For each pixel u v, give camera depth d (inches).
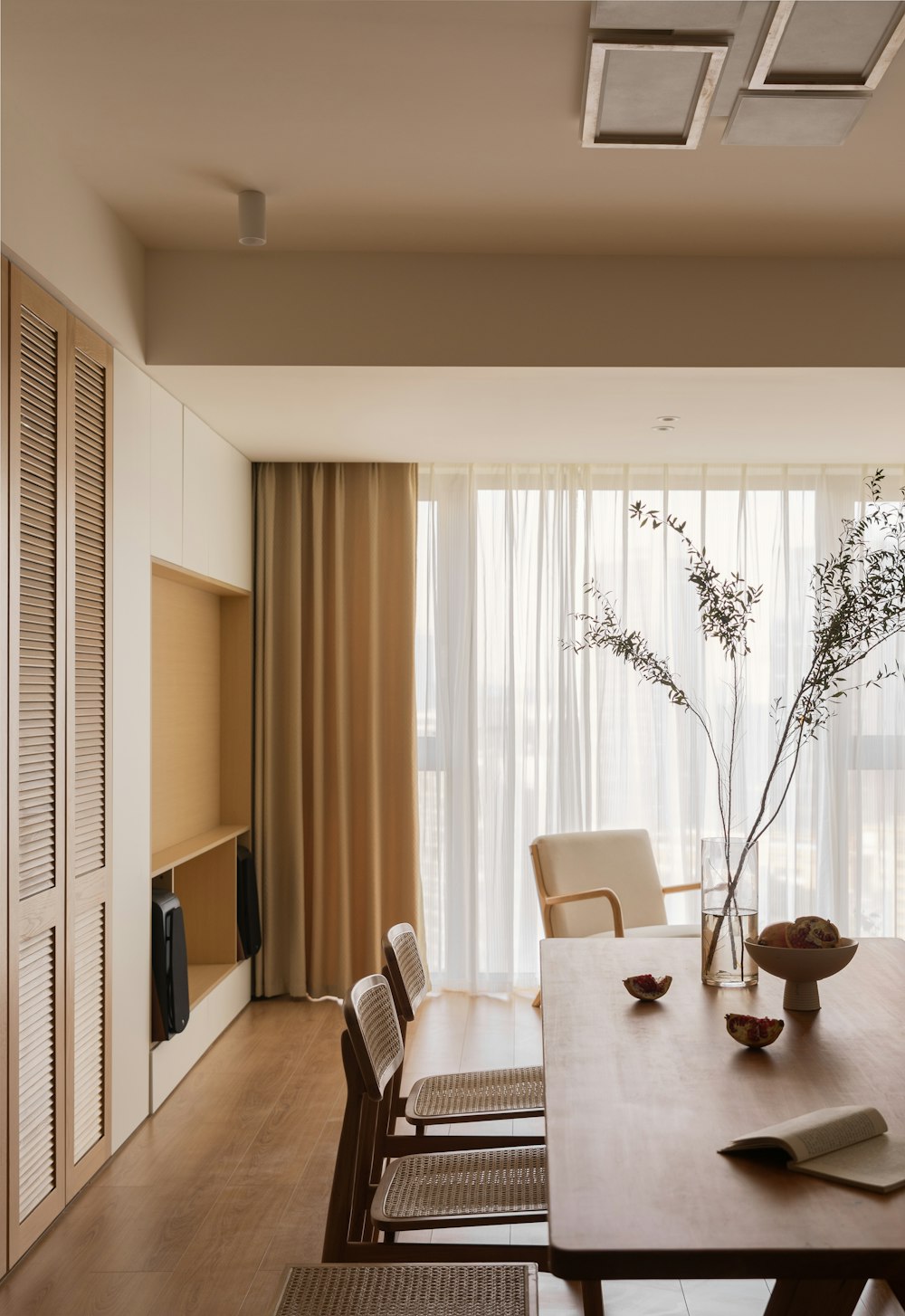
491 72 98.9
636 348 143.4
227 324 142.6
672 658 215.9
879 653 216.5
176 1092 156.4
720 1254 53.4
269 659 208.8
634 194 124.3
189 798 185.2
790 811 216.4
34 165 107.4
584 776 212.5
